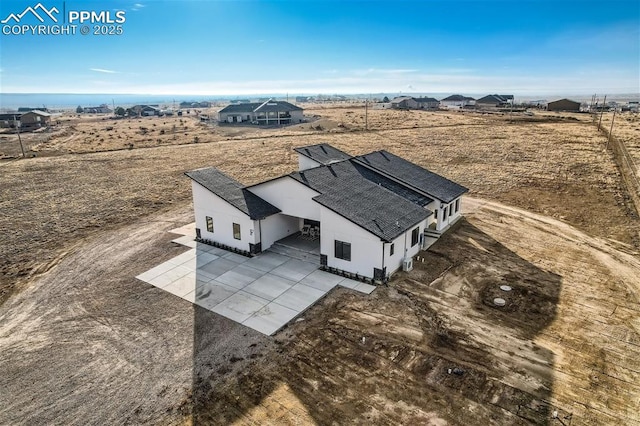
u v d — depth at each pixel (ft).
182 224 92.48
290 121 310.86
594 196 103.40
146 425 37.45
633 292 59.11
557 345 47.47
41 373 44.75
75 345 49.65
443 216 83.61
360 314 54.80
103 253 77.05
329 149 104.68
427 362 44.93
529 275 64.69
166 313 56.29
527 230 84.02
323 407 38.86
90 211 102.12
